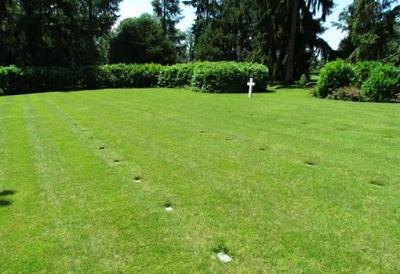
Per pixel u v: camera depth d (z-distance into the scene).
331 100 15.73
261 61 28.59
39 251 3.14
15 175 5.09
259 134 7.79
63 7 34.31
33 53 32.84
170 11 58.56
